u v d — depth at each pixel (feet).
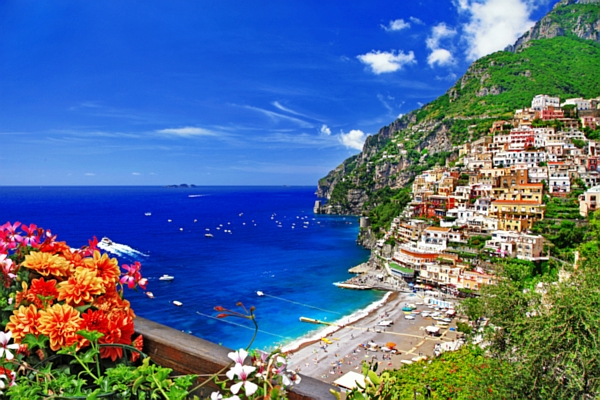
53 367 15.11
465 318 227.40
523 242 285.43
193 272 351.87
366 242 504.02
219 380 14.37
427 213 417.90
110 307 16.26
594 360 60.39
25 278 16.33
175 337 16.61
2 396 12.84
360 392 11.93
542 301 83.92
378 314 250.98
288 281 329.31
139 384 11.98
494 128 533.96
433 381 90.94
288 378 12.61
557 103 561.43
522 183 366.63
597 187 319.68
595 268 72.02
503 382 67.87
